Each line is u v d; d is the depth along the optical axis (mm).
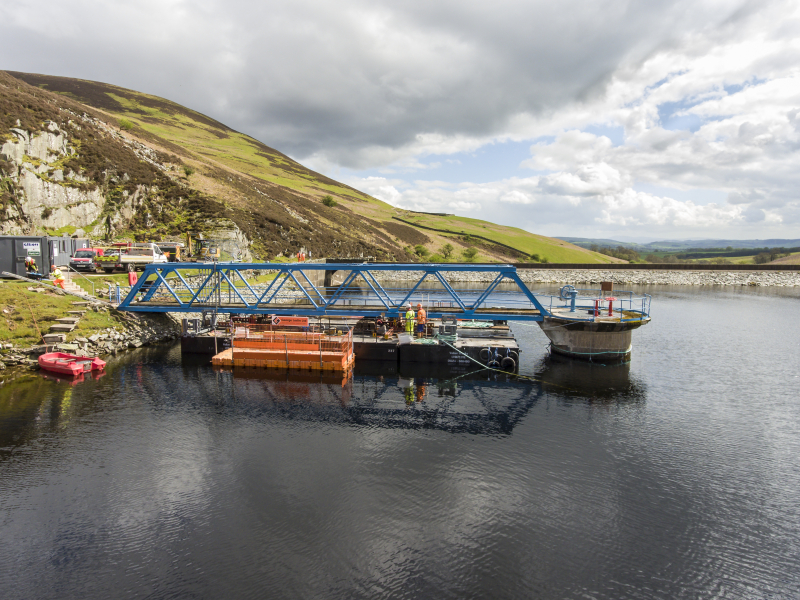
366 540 13359
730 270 106625
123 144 83562
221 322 38812
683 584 11914
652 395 26812
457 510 14914
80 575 11906
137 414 22625
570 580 11953
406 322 34875
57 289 36375
